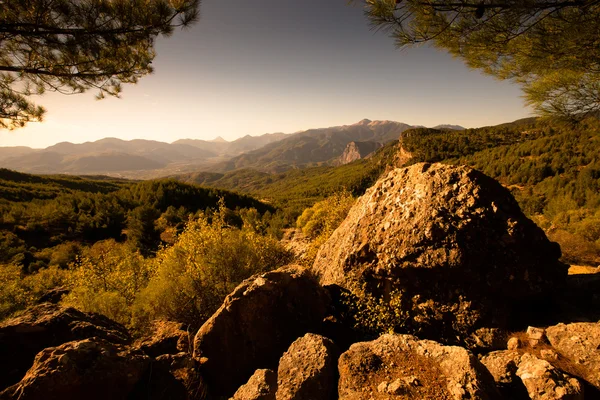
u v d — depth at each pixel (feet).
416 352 10.69
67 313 15.12
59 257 90.43
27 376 10.43
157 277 28.14
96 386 10.76
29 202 172.65
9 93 19.20
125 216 150.20
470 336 13.87
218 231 27.99
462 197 15.66
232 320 15.56
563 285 14.75
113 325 16.57
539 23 13.93
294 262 31.60
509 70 17.74
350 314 17.04
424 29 14.92
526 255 14.24
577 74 15.58
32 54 18.28
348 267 18.72
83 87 21.43
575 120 16.90
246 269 25.64
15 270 55.36
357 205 25.12
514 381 9.91
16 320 14.15
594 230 39.75
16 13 15.48
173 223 133.28
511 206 15.42
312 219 52.95
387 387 9.25
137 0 17.58
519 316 14.17
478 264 14.25
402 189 18.65
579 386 8.80
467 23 14.85
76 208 164.96
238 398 11.51
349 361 10.88
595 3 11.96
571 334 11.68
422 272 15.51
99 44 18.38
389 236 17.11
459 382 8.70
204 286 23.91
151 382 12.84
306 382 10.59
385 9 13.82
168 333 18.88
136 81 22.48
